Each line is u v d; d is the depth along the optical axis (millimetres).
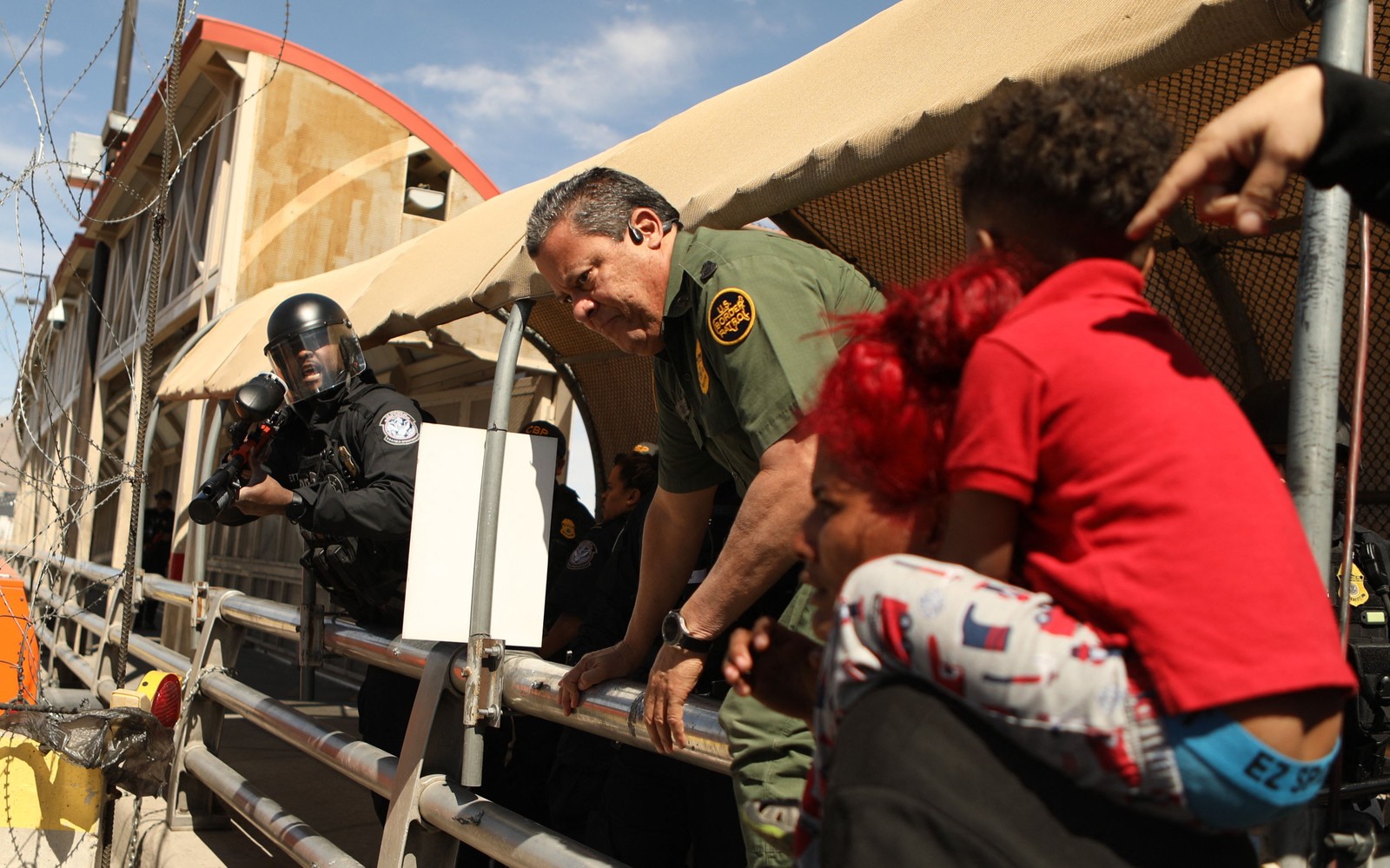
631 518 3203
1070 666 867
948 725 910
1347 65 1306
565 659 3621
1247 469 908
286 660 9820
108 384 14461
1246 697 833
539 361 6012
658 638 3064
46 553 4434
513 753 3533
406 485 3152
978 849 854
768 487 1655
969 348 1002
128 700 3898
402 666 3010
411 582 2598
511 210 3906
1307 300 1287
